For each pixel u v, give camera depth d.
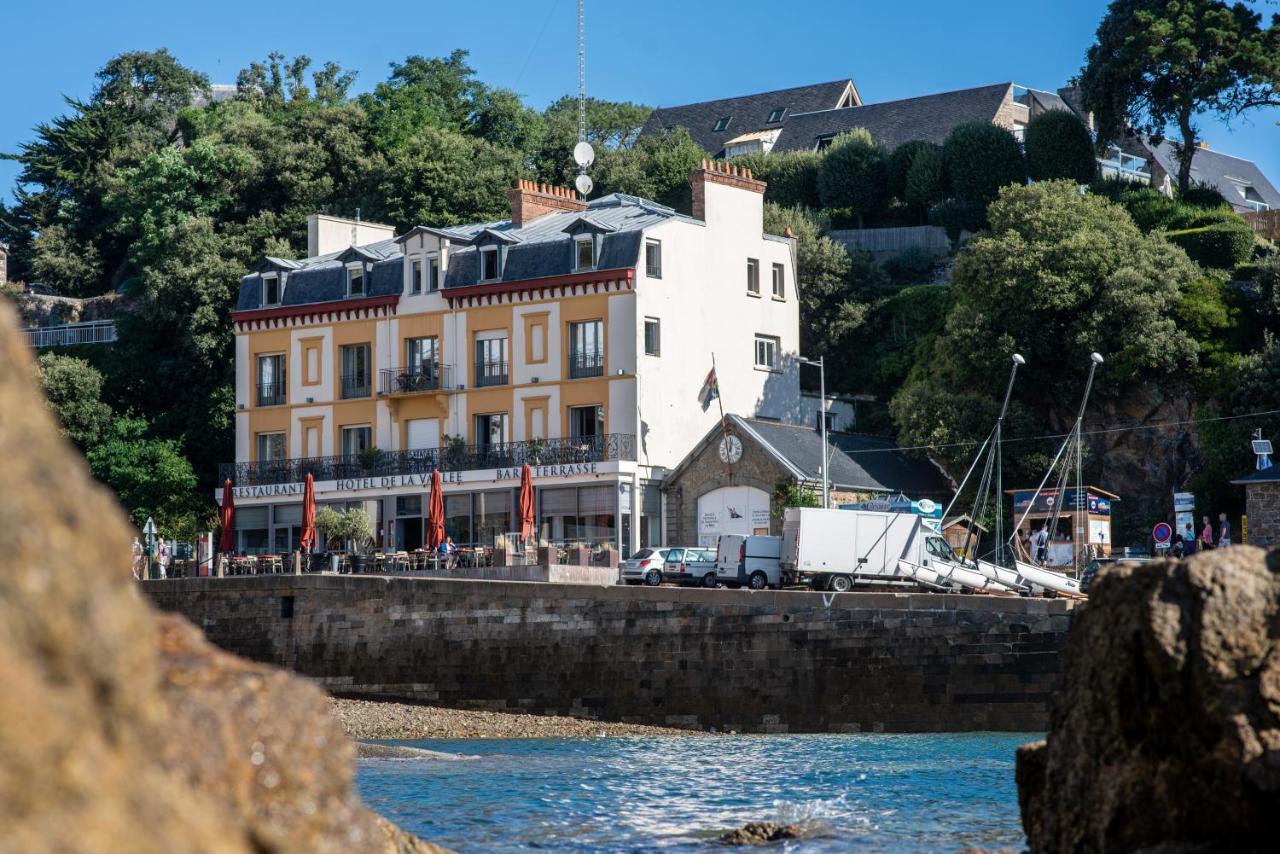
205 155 117.38
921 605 44.44
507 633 52.81
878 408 94.75
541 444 78.19
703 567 64.12
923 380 86.25
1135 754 11.80
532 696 51.88
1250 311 81.56
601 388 77.62
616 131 156.38
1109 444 78.75
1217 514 73.69
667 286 79.19
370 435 84.50
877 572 58.50
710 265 82.00
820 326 100.56
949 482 80.12
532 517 67.12
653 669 49.22
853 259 103.38
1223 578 11.42
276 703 8.47
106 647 6.54
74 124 141.75
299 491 84.06
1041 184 85.62
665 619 49.22
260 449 87.88
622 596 50.16
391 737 50.34
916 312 98.75
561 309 79.06
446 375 82.00
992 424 77.94
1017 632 42.94
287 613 58.69
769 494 72.75
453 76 136.62
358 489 82.44
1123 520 77.62
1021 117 135.25
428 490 80.50
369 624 56.41
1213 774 11.02
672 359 79.06
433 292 83.00
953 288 86.06
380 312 84.50
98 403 95.38
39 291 131.75
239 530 85.94
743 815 26.84
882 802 28.30
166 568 69.94
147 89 151.38
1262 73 97.81
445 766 37.41
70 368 95.50
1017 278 80.06
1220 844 11.09
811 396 88.88
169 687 8.27
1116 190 104.31
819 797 29.34
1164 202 98.56
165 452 89.31
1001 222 84.81
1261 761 10.77
